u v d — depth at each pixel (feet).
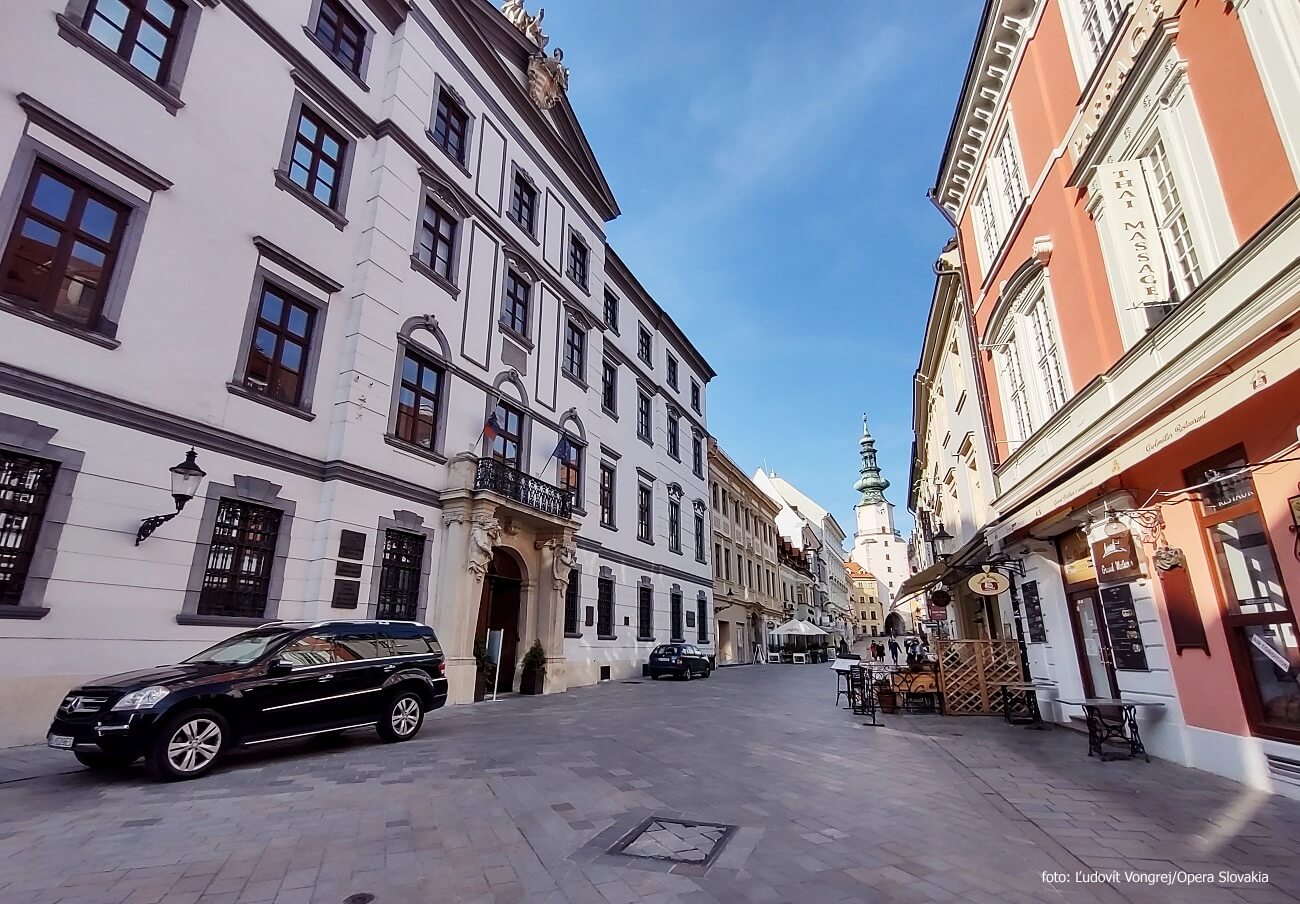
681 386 109.19
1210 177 21.52
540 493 58.08
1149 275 24.43
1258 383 16.61
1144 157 25.59
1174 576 24.68
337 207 44.73
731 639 122.93
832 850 15.47
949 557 54.65
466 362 53.88
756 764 25.90
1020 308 37.78
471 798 19.90
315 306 41.83
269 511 37.32
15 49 28.71
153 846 15.38
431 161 51.75
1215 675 22.95
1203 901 12.38
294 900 12.57
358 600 40.81
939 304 59.36
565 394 68.85
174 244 33.83
